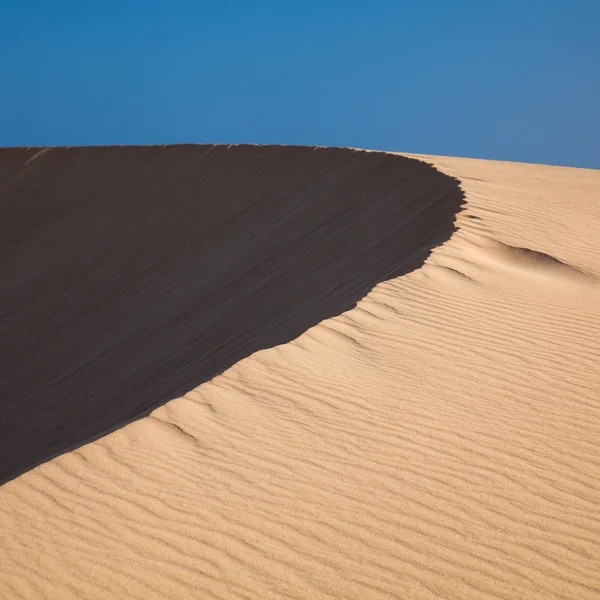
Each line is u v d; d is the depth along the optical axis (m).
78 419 12.67
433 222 12.08
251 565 3.31
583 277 8.62
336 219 18.36
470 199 12.45
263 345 9.48
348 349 5.96
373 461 4.19
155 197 26.88
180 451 4.42
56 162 31.09
